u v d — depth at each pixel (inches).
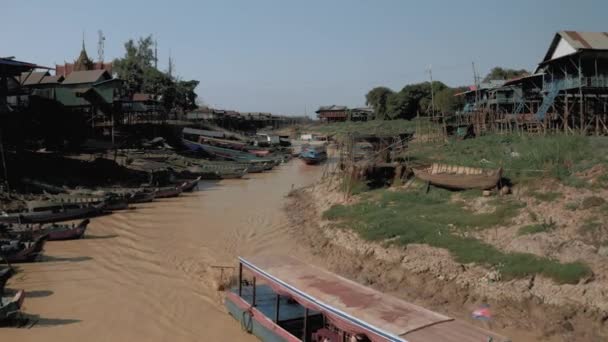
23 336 654.5
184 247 1080.2
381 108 4365.2
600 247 762.8
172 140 2839.6
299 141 4537.4
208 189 1924.2
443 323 474.0
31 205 1262.3
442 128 2214.6
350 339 502.3
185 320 716.7
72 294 800.9
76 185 1589.6
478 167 1252.5
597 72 1519.4
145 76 3644.2
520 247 824.3
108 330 681.0
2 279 816.3
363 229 1024.2
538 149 1242.6
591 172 1035.9
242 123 5044.3
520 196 1034.7
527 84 1935.3
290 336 573.3
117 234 1179.3
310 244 1075.3
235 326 698.2
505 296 711.7
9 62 1551.4
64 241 1103.6
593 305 651.5
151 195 1628.9
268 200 1674.5
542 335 634.8
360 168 1387.8
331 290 569.3
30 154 1670.8
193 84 4367.6
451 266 804.6
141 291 821.2
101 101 2308.1
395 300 542.0
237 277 879.7
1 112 1611.7
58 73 3006.9
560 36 1546.5
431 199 1160.8
